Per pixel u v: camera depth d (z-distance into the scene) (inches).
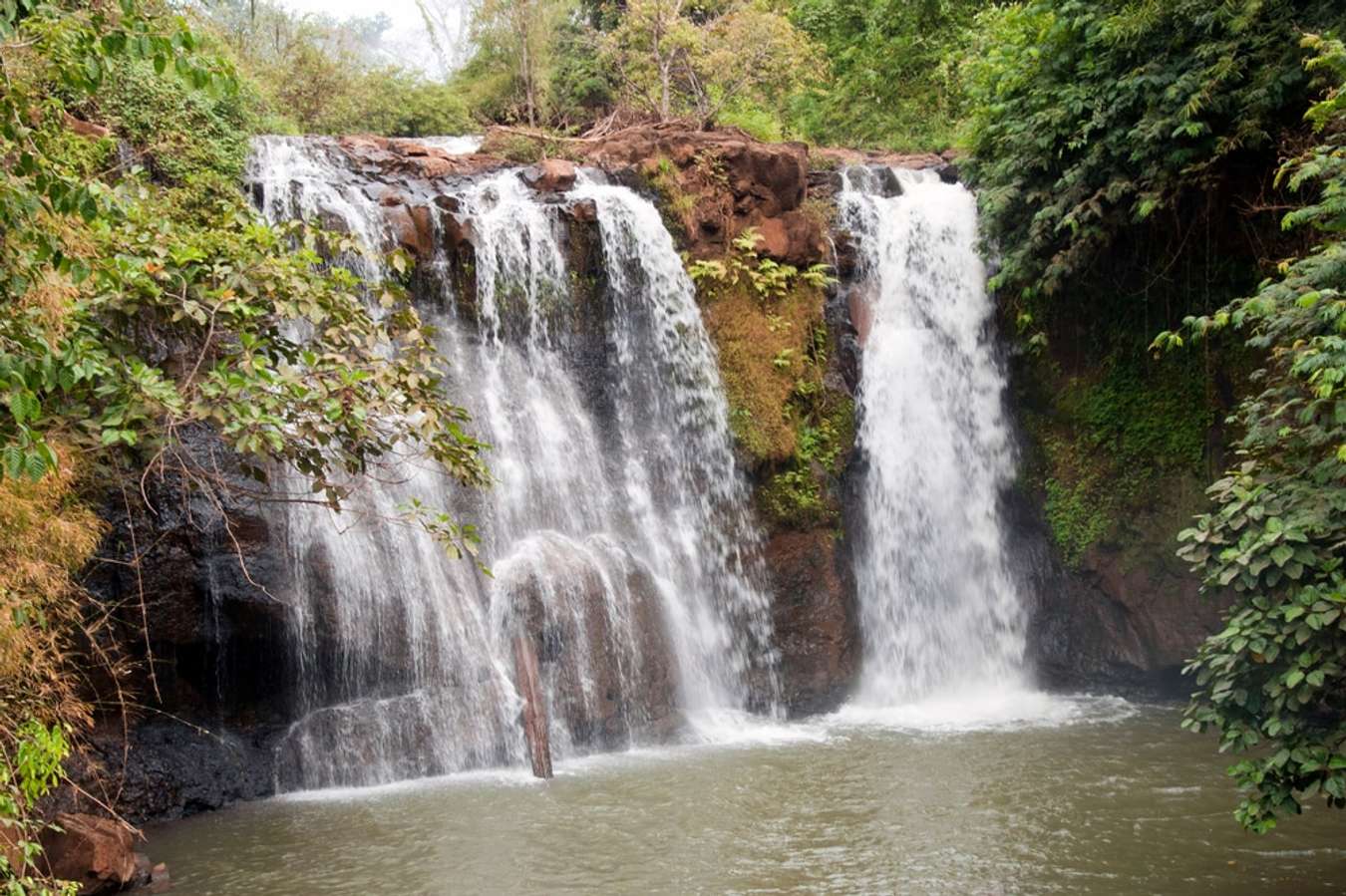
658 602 520.4
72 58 219.1
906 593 601.6
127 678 403.2
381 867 332.5
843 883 310.5
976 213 642.8
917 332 635.5
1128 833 347.6
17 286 215.8
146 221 285.4
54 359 225.8
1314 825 351.6
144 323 359.6
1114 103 553.0
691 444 573.3
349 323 304.5
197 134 515.5
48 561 289.0
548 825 367.2
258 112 629.3
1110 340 607.2
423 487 486.3
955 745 471.5
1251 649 263.1
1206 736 478.9
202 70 229.3
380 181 580.4
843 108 962.1
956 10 956.6
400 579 459.5
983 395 631.2
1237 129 523.5
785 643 555.2
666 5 792.3
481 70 941.2
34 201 209.3
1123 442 596.4
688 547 555.2
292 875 327.9
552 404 552.7
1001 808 375.9
